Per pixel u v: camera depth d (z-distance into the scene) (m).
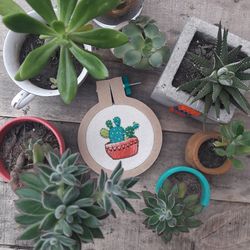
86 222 0.82
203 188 1.13
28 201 0.82
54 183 0.81
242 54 1.06
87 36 0.88
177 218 1.01
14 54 1.05
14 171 1.03
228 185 1.18
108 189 0.80
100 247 1.17
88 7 0.84
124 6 1.07
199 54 1.08
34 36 1.08
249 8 1.18
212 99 1.00
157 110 1.18
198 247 1.18
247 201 1.19
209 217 1.18
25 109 1.15
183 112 1.12
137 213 1.17
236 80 0.97
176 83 1.08
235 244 1.19
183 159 1.18
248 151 1.01
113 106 1.16
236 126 1.01
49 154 0.86
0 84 1.15
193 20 1.05
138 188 1.17
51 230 0.79
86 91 1.17
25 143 1.07
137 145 1.16
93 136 1.16
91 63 0.88
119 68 1.17
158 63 1.03
